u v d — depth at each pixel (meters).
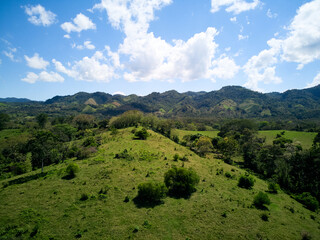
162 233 18.42
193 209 23.75
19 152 66.12
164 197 26.38
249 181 34.38
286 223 22.45
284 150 62.84
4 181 33.78
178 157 51.00
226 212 23.52
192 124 159.12
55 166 42.25
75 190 27.03
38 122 122.69
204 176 38.12
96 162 41.12
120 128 99.75
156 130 105.25
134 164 40.62
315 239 19.56
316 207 28.83
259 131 118.25
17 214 20.16
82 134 91.12
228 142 69.75
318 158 42.56
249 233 19.42
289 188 40.06
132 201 24.48
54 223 18.95
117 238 17.22
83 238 16.92
